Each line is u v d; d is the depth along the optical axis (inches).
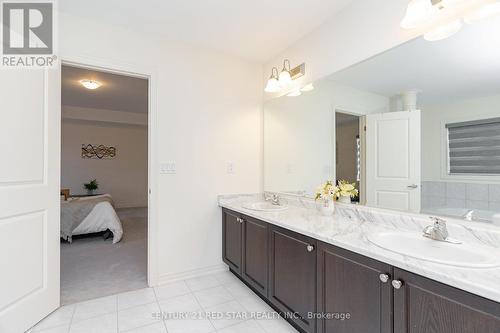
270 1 74.6
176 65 98.6
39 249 72.1
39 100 72.4
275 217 79.2
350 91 76.8
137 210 260.5
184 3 75.7
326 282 58.1
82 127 252.2
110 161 265.9
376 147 70.8
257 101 117.7
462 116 54.4
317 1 74.5
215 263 107.9
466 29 52.7
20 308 66.1
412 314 41.8
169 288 93.4
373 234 58.4
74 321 72.9
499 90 49.2
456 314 36.5
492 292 32.4
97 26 84.7
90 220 150.9
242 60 113.5
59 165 79.4
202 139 104.2
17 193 65.6
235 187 111.7
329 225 68.3
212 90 106.3
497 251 46.8
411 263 41.5
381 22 66.7
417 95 61.7
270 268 77.8
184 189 100.4
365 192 73.9
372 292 48.0
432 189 59.7
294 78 97.4
